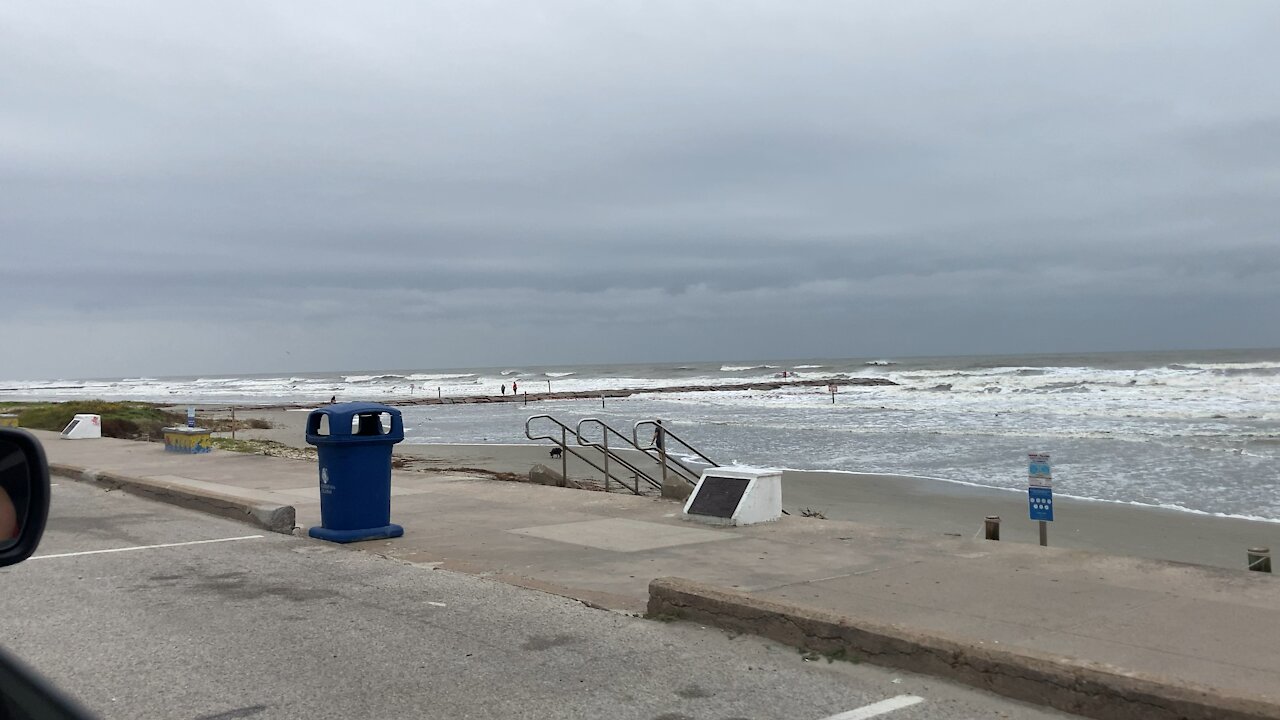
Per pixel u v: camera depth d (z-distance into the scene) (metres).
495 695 4.85
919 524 14.73
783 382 87.12
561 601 6.74
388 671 5.23
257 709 4.66
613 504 11.23
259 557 8.50
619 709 4.66
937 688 4.95
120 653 5.58
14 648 5.69
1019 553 7.96
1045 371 80.19
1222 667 4.98
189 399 92.50
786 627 5.70
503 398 73.81
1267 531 14.08
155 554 8.70
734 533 9.24
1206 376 58.62
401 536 9.38
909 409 45.03
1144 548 12.84
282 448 24.95
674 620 6.21
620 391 79.12
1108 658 5.16
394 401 72.31
